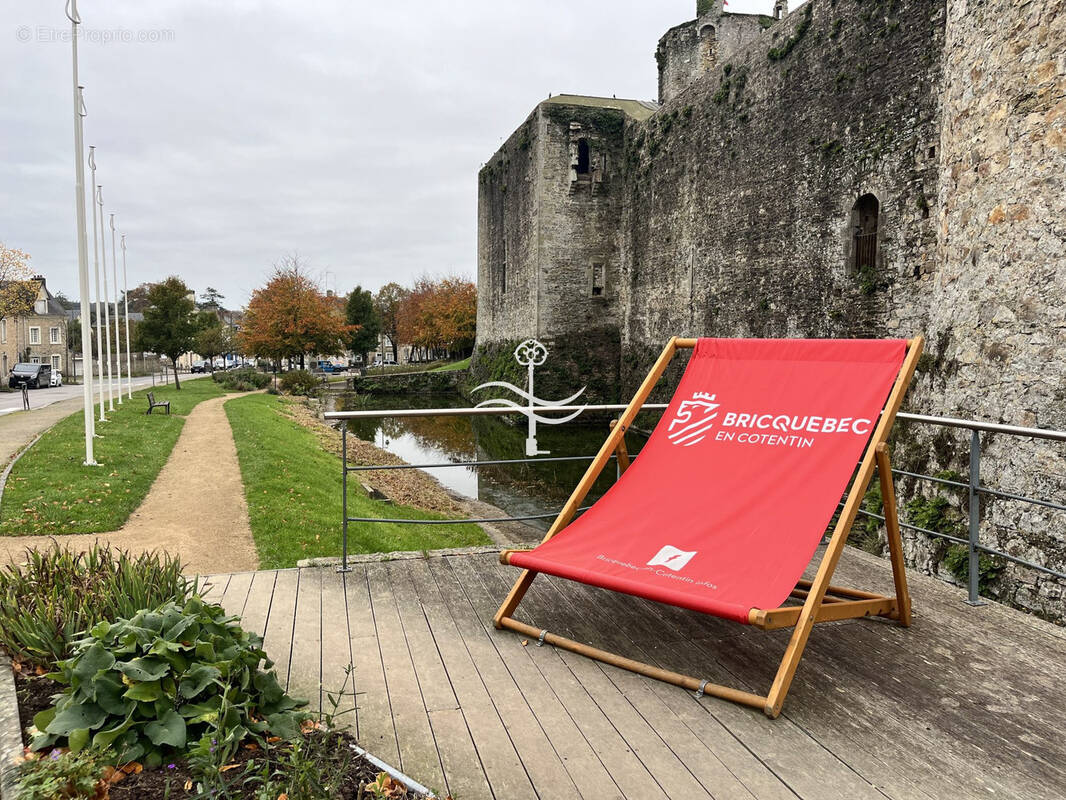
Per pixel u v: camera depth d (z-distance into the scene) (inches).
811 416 147.2
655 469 161.8
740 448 152.7
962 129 286.2
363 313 2561.5
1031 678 124.8
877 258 544.1
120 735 90.9
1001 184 258.1
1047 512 230.1
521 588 147.3
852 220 574.2
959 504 270.2
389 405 1524.4
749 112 728.3
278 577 175.3
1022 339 246.2
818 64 615.2
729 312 776.9
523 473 753.6
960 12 290.4
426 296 2481.5
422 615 152.3
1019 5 249.9
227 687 93.1
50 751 91.1
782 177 671.8
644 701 117.0
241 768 91.6
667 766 99.1
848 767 99.1
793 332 655.8
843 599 160.2
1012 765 99.6
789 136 659.4
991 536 251.0
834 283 596.4
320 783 83.7
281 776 87.8
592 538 148.4
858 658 132.5
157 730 90.7
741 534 134.2
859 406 141.4
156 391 1378.0
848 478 131.8
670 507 149.3
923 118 498.3
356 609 155.1
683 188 895.1
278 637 140.5
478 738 105.7
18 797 77.0
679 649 136.9
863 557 196.5
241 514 364.8
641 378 1042.7
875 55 545.0
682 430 165.9
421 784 93.4
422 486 655.1
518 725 109.4
